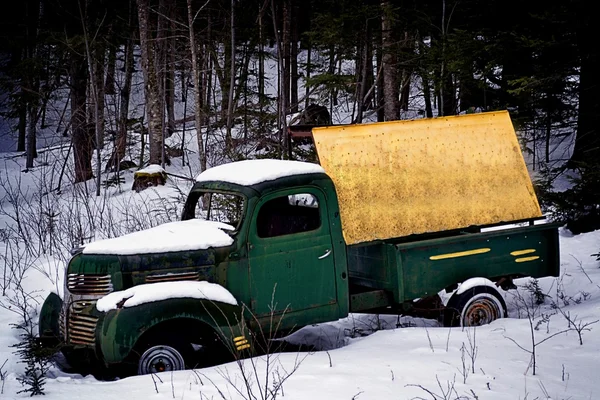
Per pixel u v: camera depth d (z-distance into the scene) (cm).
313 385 498
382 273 690
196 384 512
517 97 1441
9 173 2908
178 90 4119
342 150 679
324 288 646
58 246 1157
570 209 1187
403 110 2917
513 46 1388
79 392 505
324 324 780
